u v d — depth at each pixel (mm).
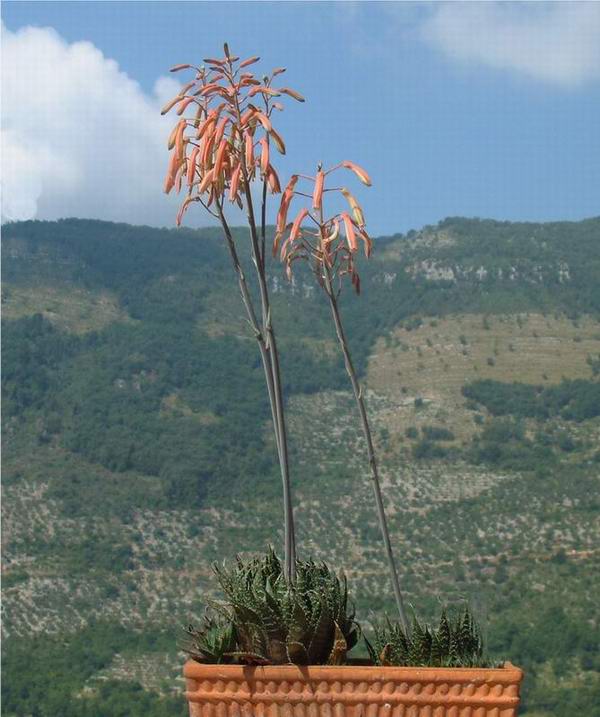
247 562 3299
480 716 2816
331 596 3082
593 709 29641
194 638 3018
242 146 3398
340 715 2834
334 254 3596
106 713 34406
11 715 35875
